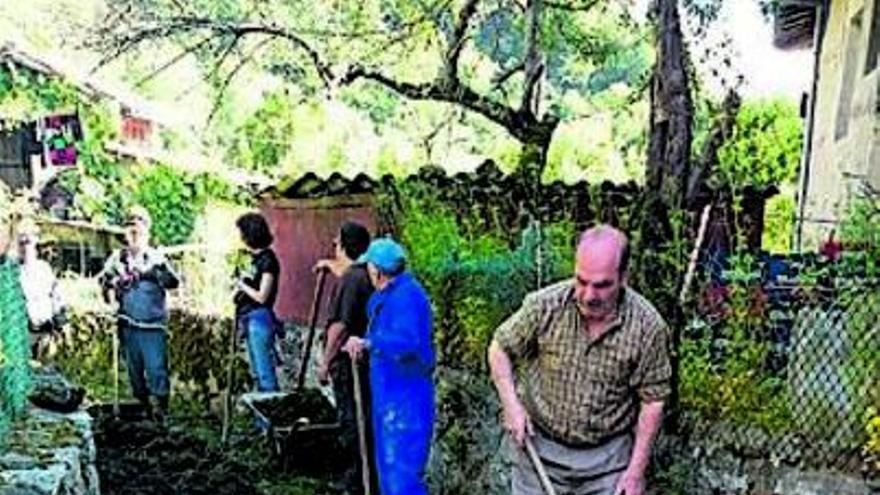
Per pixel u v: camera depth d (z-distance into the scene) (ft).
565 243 18.26
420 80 34.09
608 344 12.23
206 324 28.53
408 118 47.47
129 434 22.84
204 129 47.67
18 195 29.89
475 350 19.10
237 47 32.53
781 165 39.91
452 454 19.53
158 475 20.58
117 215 43.68
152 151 50.49
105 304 29.68
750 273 15.12
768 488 14.14
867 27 28.14
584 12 30.91
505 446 17.44
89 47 31.68
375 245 17.70
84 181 42.11
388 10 32.55
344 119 61.31
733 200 17.94
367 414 18.94
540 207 20.68
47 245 37.45
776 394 14.40
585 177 36.78
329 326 19.75
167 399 26.09
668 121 17.33
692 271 15.49
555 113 32.22
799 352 14.11
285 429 21.50
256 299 25.57
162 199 47.44
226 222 46.55
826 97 33.91
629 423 12.76
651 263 15.81
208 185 49.75
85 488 14.85
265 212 33.09
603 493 12.82
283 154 60.95
